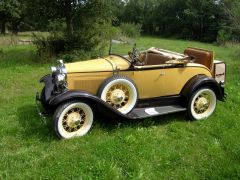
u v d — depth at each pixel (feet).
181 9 177.99
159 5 188.85
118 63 21.42
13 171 16.29
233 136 20.44
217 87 23.30
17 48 61.36
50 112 21.80
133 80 21.49
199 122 22.65
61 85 19.77
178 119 23.24
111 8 51.08
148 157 17.81
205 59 24.35
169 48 89.51
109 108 19.80
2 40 68.59
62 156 17.62
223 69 25.21
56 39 48.03
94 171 16.29
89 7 49.21
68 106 19.02
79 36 47.85
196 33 168.66
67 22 49.62
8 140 19.36
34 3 47.34
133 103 21.17
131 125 21.62
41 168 16.55
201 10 161.17
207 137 20.65
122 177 16.03
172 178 16.19
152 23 192.34
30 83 32.76
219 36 116.98
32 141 19.16
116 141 19.34
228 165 16.98
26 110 24.06
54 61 44.78
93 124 20.72
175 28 182.29
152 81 22.03
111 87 20.54
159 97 22.61
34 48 58.34
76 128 19.97
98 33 51.31
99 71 20.80
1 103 25.99
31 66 41.60
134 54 21.40
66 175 15.99
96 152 18.06
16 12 106.22
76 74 20.43
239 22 63.21
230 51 73.61
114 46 23.81
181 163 17.52
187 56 23.29
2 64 42.27
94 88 20.98
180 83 22.90
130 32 124.47
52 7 48.01
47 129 20.63
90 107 19.79
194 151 18.84
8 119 22.30
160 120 22.89
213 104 23.76
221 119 23.21
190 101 22.54
